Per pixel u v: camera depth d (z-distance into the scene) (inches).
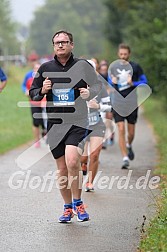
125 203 548.4
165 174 664.4
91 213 513.0
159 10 1453.0
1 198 565.9
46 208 528.7
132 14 1553.9
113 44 2659.9
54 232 456.4
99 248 417.4
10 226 472.7
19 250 413.1
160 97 1547.7
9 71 3142.2
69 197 484.1
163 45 1304.1
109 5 2527.1
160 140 1010.7
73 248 417.7
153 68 1392.7
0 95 2155.5
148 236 423.5
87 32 7475.4
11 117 1523.1
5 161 790.5
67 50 463.8
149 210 519.2
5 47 3582.7
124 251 410.3
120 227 469.7
